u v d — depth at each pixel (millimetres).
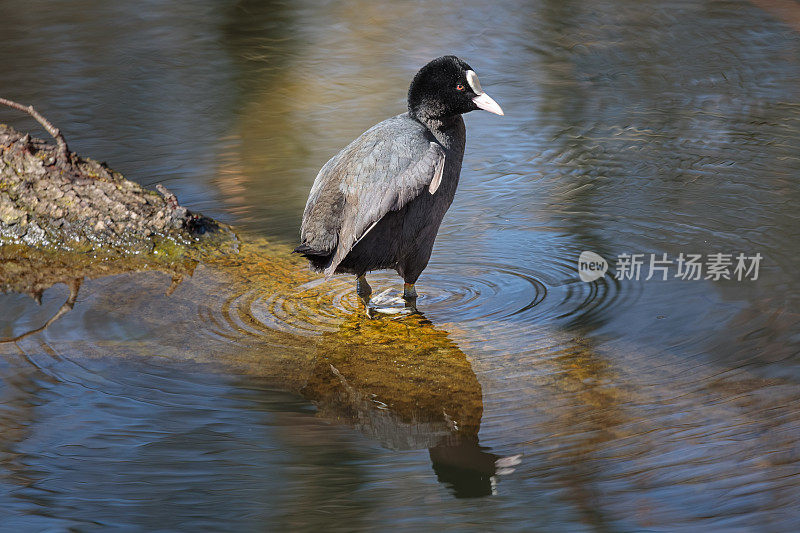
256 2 26594
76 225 11992
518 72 19766
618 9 24859
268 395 8656
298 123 16844
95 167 12547
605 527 6488
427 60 20750
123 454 7629
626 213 12906
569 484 7109
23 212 12039
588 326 9789
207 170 14648
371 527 6648
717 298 10273
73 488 7160
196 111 17578
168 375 8969
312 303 10594
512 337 9641
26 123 16609
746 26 22531
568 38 22281
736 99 17547
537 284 10875
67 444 7746
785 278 10695
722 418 7930
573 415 8148
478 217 12992
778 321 9656
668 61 20141
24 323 10008
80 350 9406
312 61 20875
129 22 24344
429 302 10555
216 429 8055
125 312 10289
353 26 23984
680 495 6859
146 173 14453
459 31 23172
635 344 9352
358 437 8000
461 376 8914
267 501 7016
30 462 7477
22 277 11156
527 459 7512
